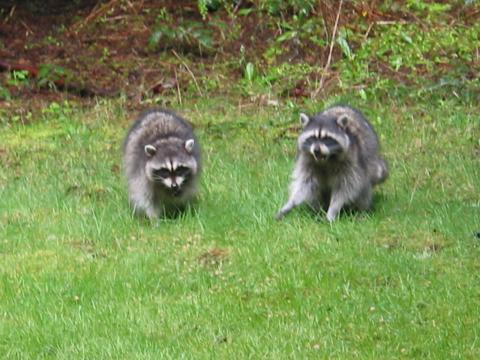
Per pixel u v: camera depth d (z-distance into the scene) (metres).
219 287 11.31
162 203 13.70
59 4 23.33
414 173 14.91
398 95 19.03
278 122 17.77
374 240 12.49
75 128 17.70
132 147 14.00
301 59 20.88
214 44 21.66
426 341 9.98
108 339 10.12
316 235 12.70
